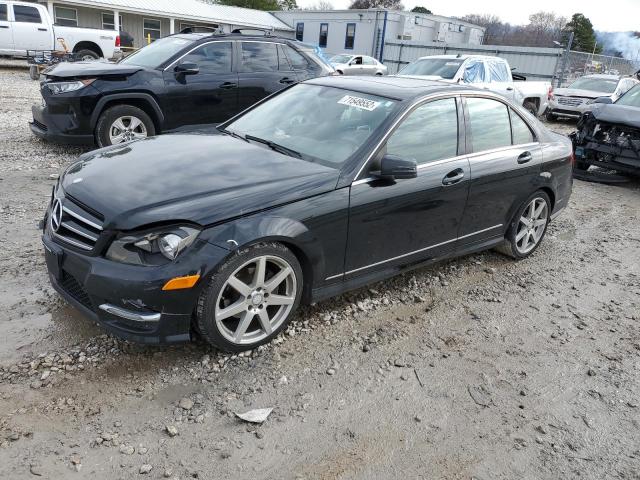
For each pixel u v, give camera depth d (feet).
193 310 10.22
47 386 9.85
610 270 18.01
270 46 28.86
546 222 18.07
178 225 9.92
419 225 13.60
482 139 15.14
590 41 215.10
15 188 20.54
